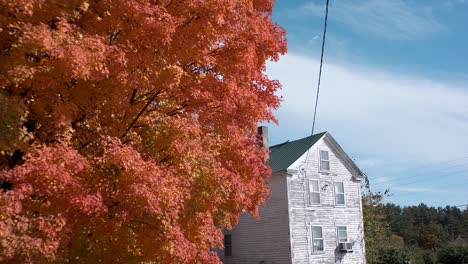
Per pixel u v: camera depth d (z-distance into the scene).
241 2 10.25
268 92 12.16
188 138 8.70
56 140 7.69
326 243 30.58
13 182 6.49
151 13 7.83
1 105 6.60
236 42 10.38
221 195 9.41
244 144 11.09
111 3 7.72
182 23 8.73
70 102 7.55
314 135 32.47
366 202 40.00
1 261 6.11
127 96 8.64
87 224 7.41
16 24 6.96
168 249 7.66
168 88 8.66
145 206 7.05
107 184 7.27
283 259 29.05
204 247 8.91
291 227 29.06
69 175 6.61
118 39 8.25
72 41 6.95
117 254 7.94
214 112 10.14
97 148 8.19
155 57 8.27
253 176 11.24
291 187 29.77
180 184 8.07
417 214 112.31
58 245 6.89
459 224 102.31
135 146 8.41
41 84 7.12
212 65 10.41
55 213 6.76
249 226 31.42
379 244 39.66
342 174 32.75
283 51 12.01
